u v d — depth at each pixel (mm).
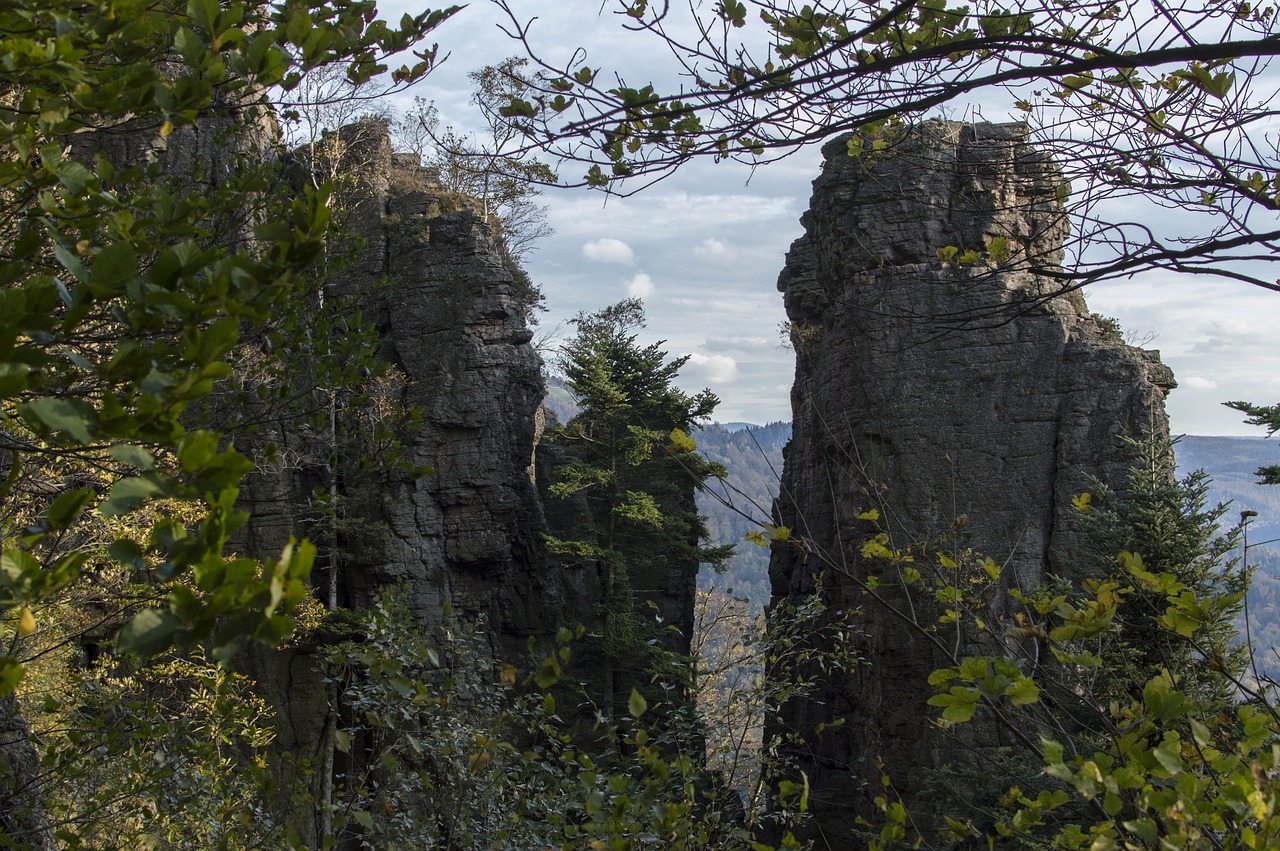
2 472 5102
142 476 1911
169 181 5840
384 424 6547
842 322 33594
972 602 4359
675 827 5129
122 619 8859
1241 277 4105
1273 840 2566
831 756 32500
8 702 6500
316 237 2537
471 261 35156
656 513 34781
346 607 32250
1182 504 19469
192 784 6754
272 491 28688
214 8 3248
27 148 3406
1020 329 30891
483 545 33562
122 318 2783
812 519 35938
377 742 7531
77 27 3008
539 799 7613
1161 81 4836
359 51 4918
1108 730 3576
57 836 6121
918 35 4625
